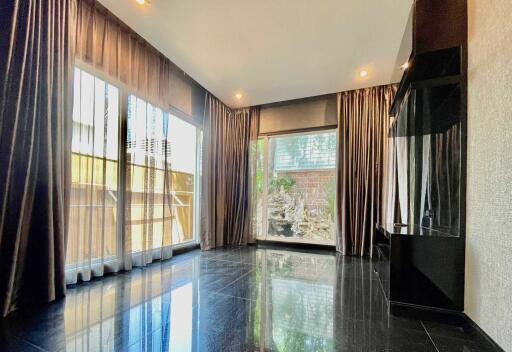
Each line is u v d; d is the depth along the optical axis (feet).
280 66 9.60
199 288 6.53
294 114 13.12
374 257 9.95
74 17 6.37
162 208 9.45
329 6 6.54
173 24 7.34
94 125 7.05
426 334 4.40
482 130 4.59
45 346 3.87
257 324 4.66
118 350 3.79
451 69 5.36
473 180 4.90
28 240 5.32
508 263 3.78
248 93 12.09
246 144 13.69
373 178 10.77
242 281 7.14
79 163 6.66
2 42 4.80
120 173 7.91
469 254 4.97
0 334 4.21
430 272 5.36
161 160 9.43
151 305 5.42
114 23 7.70
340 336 4.29
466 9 5.23
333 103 12.37
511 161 3.77
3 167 4.78
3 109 4.80
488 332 4.20
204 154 11.91
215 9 6.73
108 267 7.57
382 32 7.51
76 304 5.42
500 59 4.07
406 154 8.77
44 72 5.49
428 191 7.16
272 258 10.13
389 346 4.02
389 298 5.58
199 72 10.11
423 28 5.37
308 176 13.03
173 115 10.46
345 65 9.43
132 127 8.25
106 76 7.41
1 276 4.84
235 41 8.10
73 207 6.55
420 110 6.42
